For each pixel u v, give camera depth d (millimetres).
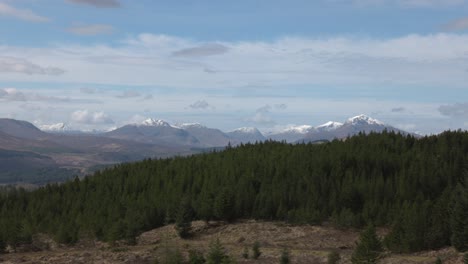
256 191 142375
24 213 151875
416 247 83250
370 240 71062
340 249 94125
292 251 89188
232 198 124375
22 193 175000
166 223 128250
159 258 89250
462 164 140125
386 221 109188
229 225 119812
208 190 134125
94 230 120812
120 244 109938
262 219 124062
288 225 115688
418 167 140875
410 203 110688
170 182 154000
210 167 165500
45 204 154375
